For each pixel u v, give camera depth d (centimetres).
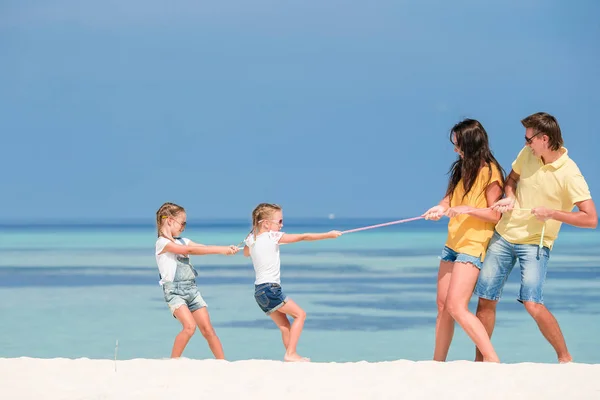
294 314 1115
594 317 1748
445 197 1078
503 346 1401
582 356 1308
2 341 1428
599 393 774
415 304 1994
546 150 994
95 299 2078
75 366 901
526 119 1000
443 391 784
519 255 1009
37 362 922
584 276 2675
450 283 1016
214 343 1130
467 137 1030
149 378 845
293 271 2927
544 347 1389
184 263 1136
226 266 3162
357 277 2681
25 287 2381
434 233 7838
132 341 1434
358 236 6862
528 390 785
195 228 10912
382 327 1631
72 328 1582
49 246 5041
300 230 9781
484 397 764
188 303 1135
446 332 1047
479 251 1017
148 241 5894
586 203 977
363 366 894
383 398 762
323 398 763
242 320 1719
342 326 1645
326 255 3900
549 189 998
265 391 786
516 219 1014
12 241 5931
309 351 1355
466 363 910
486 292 1020
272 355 1316
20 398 767
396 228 10181
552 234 1012
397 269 3008
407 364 909
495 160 1037
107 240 6125
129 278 2650
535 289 995
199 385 814
